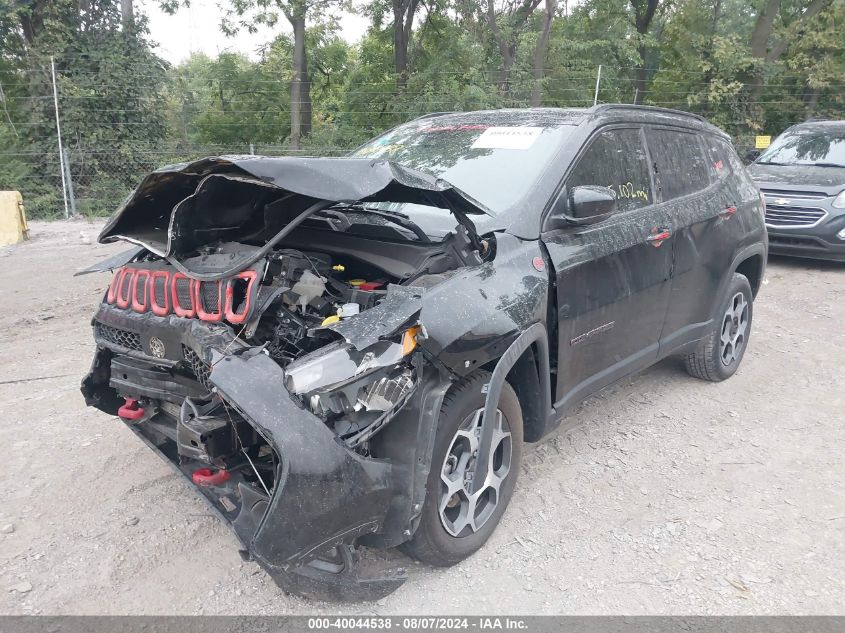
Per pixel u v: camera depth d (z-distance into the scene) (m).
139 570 3.03
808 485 3.91
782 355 6.06
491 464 3.20
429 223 3.54
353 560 2.67
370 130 19.17
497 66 20.20
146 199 3.09
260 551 2.42
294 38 20.95
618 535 3.40
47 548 3.17
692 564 3.19
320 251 3.29
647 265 4.08
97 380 3.58
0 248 10.60
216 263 2.83
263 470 2.80
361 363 2.53
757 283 5.71
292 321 2.80
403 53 21.47
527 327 3.16
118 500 3.56
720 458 4.20
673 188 4.55
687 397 5.11
